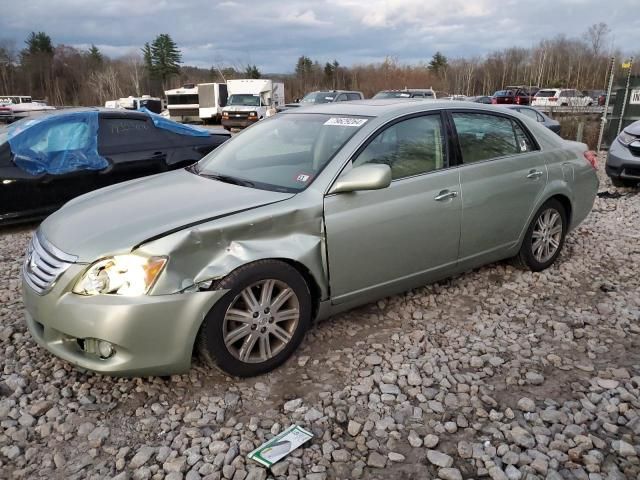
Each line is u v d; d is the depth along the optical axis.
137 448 2.66
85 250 2.85
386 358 3.44
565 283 4.66
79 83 71.94
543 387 3.13
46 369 3.35
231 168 3.93
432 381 3.18
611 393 3.04
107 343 2.79
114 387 3.13
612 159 9.02
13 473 2.50
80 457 2.60
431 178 3.81
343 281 3.46
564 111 22.73
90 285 2.79
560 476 2.42
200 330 2.95
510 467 2.47
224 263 2.94
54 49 80.44
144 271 2.77
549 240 4.87
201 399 3.01
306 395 3.06
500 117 4.46
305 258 3.21
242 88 26.61
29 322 3.21
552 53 70.31
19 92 70.56
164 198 3.36
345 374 3.26
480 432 2.74
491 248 4.35
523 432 2.70
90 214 3.24
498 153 4.34
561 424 2.79
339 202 3.36
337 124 3.81
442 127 4.00
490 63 74.19
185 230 2.86
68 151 6.68
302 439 2.67
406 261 3.76
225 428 2.75
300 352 3.50
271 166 3.76
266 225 3.10
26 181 6.36
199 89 31.80
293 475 2.44
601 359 3.44
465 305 4.23
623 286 4.62
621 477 2.41
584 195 5.10
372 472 2.48
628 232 6.33
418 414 2.88
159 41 81.38
